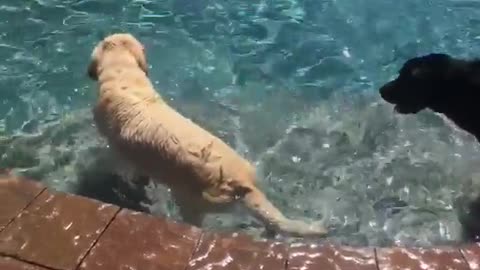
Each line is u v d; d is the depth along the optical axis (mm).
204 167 3285
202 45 5355
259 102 4754
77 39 5277
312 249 2930
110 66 3857
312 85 5000
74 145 4164
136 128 3527
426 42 5551
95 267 2773
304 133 4461
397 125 4594
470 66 3939
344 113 4695
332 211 3797
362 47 5465
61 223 2980
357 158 4254
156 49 5258
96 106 3830
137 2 5855
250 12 5840
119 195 3795
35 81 4777
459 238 3627
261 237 3146
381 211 3818
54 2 5742
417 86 4102
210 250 2893
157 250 2875
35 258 2797
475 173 4148
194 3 5906
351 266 2840
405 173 4137
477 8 6055
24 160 4031
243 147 4273
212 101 4719
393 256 2898
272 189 3949
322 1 6070
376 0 6129
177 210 3572
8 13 5543
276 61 5238
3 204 3064
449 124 4602
